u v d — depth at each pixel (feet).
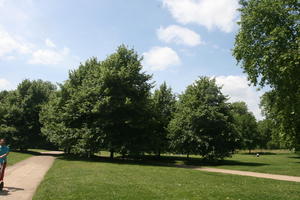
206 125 110.11
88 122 111.14
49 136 125.49
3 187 40.63
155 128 123.54
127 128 112.27
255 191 41.91
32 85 171.22
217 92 117.50
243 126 267.18
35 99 170.50
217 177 60.54
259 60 68.28
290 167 93.25
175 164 103.86
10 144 159.12
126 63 114.73
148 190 38.45
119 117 106.83
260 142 274.98
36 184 44.70
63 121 113.29
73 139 109.40
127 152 106.52
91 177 50.65
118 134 109.91
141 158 135.33
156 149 115.55
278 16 66.95
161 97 143.13
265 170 83.92
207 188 42.55
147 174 59.52
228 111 116.57
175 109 141.18
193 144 112.06
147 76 115.85
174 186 43.11
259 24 70.18
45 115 131.64
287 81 59.31
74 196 33.30
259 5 69.62
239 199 34.81
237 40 77.10
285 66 55.98
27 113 165.78
